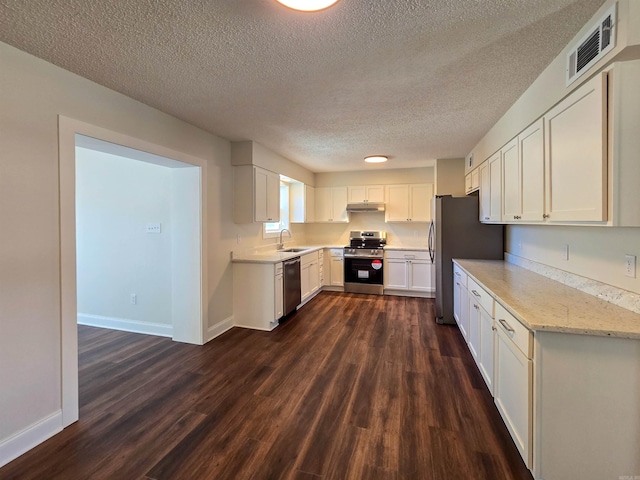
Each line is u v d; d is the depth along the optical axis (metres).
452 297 3.97
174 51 1.82
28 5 1.41
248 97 2.51
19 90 1.79
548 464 1.48
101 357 3.06
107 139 2.31
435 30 1.63
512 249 3.61
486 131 3.43
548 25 1.59
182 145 3.08
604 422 1.42
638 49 1.31
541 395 1.47
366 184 6.02
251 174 3.89
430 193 5.67
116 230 3.81
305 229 6.57
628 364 1.39
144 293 3.73
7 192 1.74
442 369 2.77
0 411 1.71
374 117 2.99
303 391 2.43
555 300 1.86
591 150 1.47
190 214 3.38
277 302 3.93
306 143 3.96
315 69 2.05
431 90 2.39
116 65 1.98
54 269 1.96
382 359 2.99
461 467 1.65
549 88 2.00
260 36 1.67
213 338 3.56
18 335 1.79
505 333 1.90
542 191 1.99
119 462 1.71
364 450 1.79
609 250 1.83
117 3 1.40
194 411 2.17
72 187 2.05
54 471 1.65
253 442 1.86
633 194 1.36
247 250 4.32
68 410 2.02
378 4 1.42
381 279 5.64
